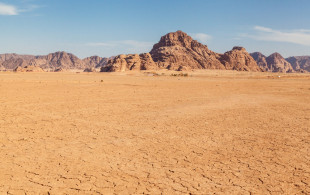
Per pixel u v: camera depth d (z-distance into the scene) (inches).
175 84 1958.7
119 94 1110.4
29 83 1635.1
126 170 277.3
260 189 237.6
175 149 352.2
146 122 527.2
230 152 342.0
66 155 320.8
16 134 414.6
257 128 483.5
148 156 322.3
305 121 552.1
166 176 263.4
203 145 372.5
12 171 269.1
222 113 647.8
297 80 2933.1
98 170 275.9
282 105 808.9
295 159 317.1
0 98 868.0
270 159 316.2
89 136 410.6
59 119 540.1
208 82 2390.5
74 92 1147.9
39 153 326.3
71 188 234.7
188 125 503.8
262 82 2461.9
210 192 230.7
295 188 240.1
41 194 223.1
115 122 521.7
